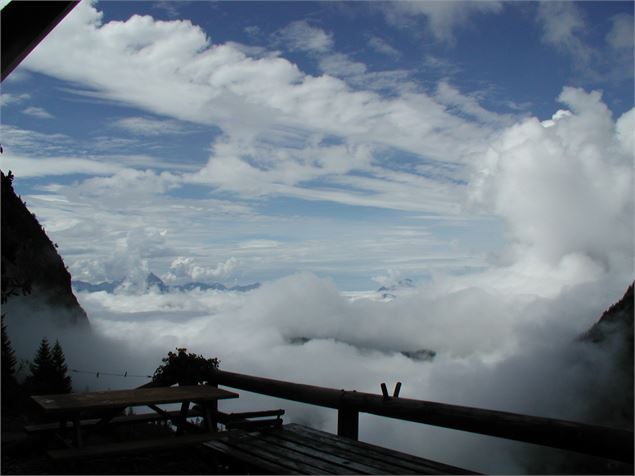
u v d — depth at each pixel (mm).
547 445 3492
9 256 7664
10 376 8391
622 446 3150
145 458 4707
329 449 4375
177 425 5070
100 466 4465
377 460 4086
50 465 4453
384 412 4461
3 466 4402
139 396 4641
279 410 5156
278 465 3943
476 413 3859
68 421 5141
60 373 11375
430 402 4160
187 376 5809
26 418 6836
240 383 5660
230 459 4238
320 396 4941
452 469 3863
